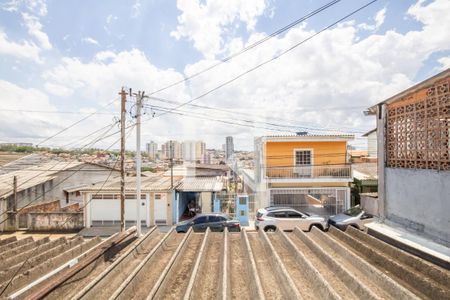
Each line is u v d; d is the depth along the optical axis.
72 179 22.61
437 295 3.74
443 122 5.20
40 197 19.11
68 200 22.22
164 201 17.72
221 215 13.77
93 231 16.19
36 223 16.50
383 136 7.12
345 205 17.64
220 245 6.74
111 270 4.82
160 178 23.61
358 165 21.92
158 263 5.61
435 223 5.40
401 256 5.05
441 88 5.23
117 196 17.58
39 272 4.94
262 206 17.92
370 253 5.41
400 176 6.47
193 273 4.49
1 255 5.85
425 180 5.66
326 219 15.57
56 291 4.31
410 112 6.15
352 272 4.75
